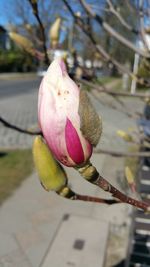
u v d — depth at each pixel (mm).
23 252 5625
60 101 996
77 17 2631
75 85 1007
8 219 6551
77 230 6266
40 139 1182
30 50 2367
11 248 5715
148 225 4422
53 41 2314
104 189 1157
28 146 11344
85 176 1104
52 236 6070
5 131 13227
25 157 10094
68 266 5344
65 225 6406
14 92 27703
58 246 5797
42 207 7031
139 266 4320
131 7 3033
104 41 4039
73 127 1008
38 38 2881
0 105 20203
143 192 4719
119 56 4699
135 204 1216
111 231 6301
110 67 3289
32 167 9188
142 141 3586
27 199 7348
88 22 2713
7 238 5969
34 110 18859
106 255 5668
